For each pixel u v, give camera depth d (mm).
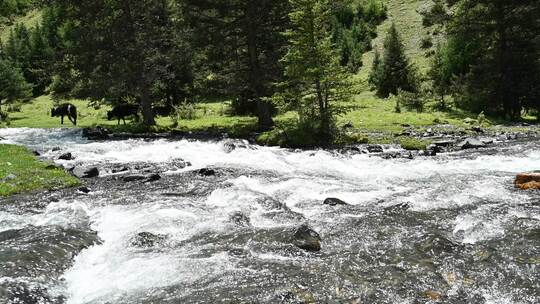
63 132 32812
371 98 49406
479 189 13977
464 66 46594
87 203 13453
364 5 72500
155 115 42719
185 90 44562
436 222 10969
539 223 10484
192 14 30922
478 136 25516
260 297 7461
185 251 9531
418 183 15305
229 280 8125
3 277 8000
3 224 11445
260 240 10031
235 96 35844
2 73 56719
